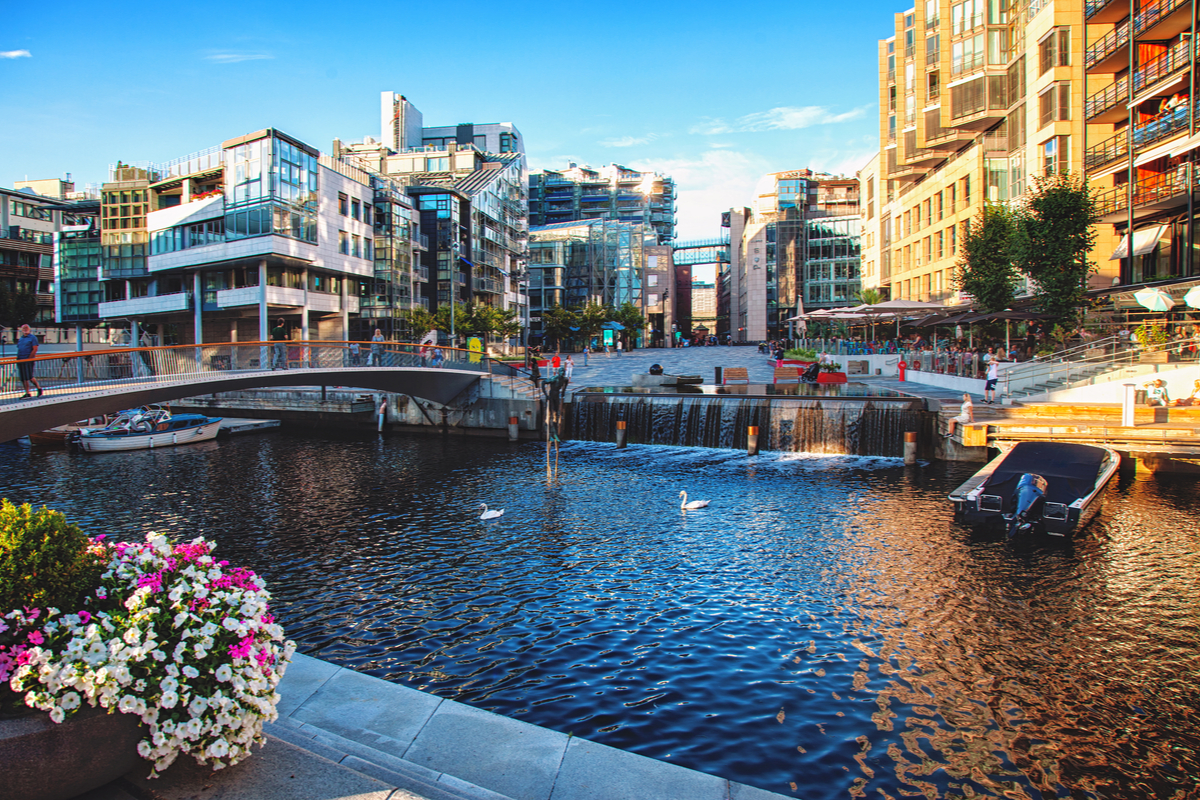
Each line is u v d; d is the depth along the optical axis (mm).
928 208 69000
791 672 12672
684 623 14977
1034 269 37531
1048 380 32875
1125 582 16781
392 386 39469
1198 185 34906
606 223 142750
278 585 17938
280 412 51750
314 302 62906
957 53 58281
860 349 58344
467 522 23641
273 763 5836
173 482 31594
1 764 4977
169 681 5371
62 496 28984
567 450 38031
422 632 14805
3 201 82812
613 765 6816
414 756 6902
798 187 138625
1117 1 40094
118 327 72500
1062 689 11961
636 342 126625
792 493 26672
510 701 11805
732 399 36938
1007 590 16453
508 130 139125
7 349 57375
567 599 16500
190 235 61781
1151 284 36781
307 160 59594
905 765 9797
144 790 5453
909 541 20281
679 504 25406
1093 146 43406
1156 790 9289
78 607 5887
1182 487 24812
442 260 82938
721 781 6613
